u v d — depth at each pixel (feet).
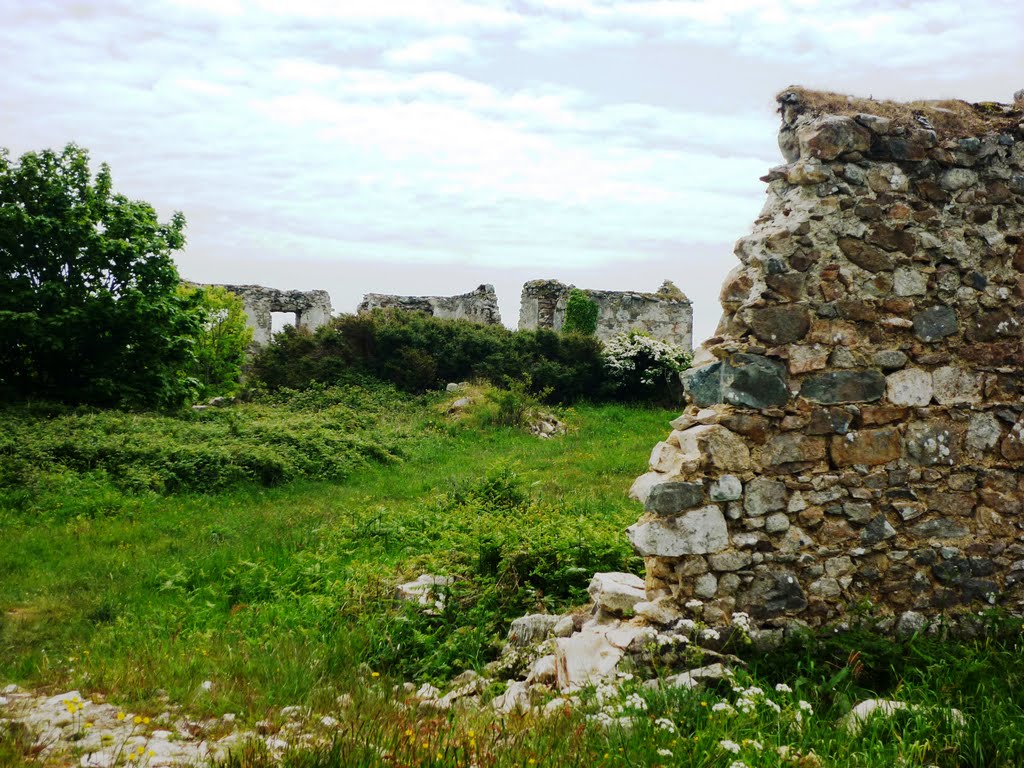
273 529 32.22
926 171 17.95
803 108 18.40
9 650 19.84
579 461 45.85
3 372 56.54
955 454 17.76
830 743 12.55
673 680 14.84
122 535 31.04
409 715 14.37
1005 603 17.75
